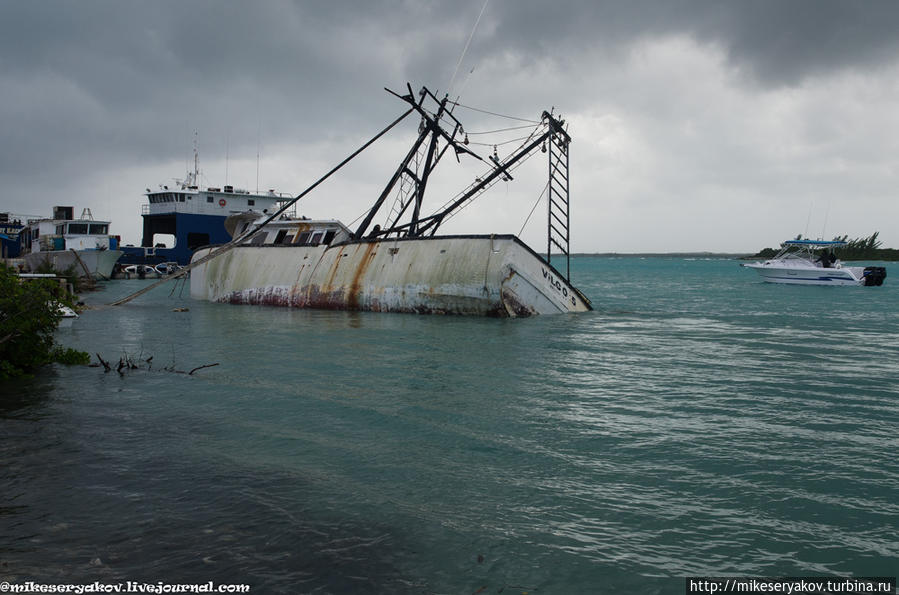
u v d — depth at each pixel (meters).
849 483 6.99
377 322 22.86
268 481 6.82
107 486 6.59
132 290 49.56
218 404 10.30
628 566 5.15
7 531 5.51
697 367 14.31
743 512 6.23
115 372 13.14
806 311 32.69
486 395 11.16
